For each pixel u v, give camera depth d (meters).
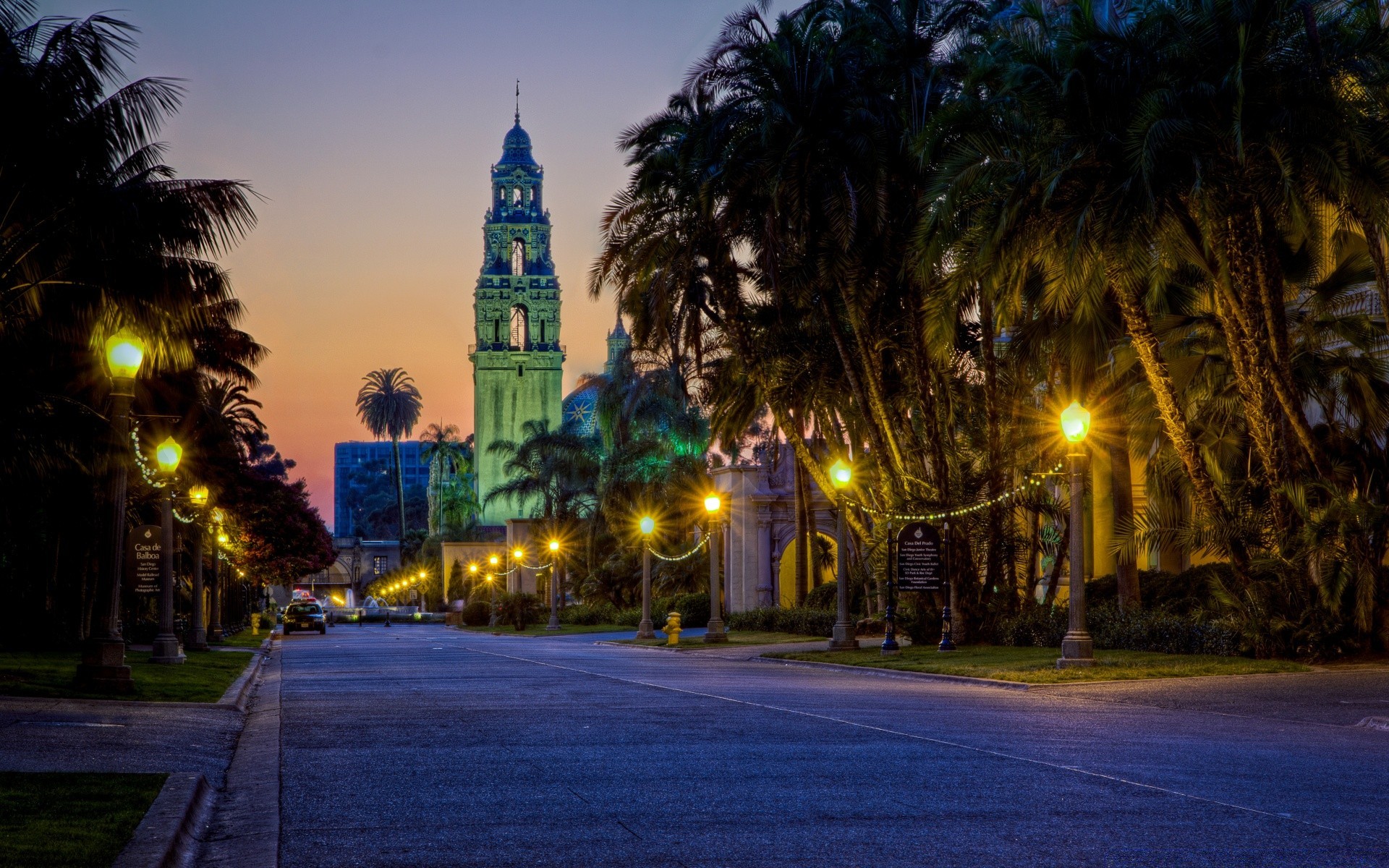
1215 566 34.94
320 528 100.25
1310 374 29.62
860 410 36.50
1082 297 27.12
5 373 24.97
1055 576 36.88
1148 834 8.07
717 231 37.81
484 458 190.00
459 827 8.43
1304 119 24.14
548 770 11.10
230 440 54.28
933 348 28.56
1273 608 26.23
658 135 38.78
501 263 196.12
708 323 42.41
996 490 34.56
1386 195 24.20
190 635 41.06
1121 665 24.83
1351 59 24.56
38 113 22.83
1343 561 24.92
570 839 7.98
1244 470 31.67
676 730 14.41
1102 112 25.66
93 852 7.04
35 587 38.19
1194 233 26.16
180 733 14.57
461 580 139.75
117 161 24.72
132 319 26.86
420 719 15.98
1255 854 7.47
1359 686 20.42
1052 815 8.73
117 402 20.78
